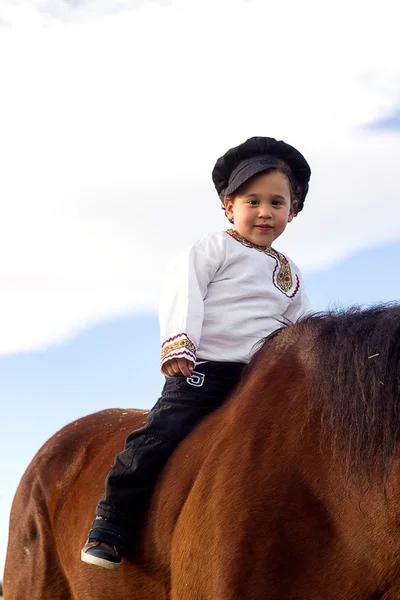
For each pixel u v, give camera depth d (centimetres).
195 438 305
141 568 311
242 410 291
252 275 324
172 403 314
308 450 267
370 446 255
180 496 299
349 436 259
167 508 302
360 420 259
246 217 333
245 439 281
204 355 318
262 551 262
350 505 254
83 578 345
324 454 263
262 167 329
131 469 312
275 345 304
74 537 363
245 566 263
